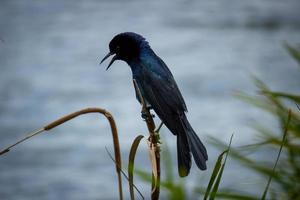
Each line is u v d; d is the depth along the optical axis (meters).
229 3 57.91
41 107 27.91
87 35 49.34
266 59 36.38
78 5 60.59
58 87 31.55
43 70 36.78
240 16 52.19
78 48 44.03
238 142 20.84
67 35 49.25
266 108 3.59
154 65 6.69
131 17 55.50
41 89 31.28
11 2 62.09
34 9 59.12
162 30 49.25
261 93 3.65
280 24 48.00
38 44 46.06
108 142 22.03
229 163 14.09
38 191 17.89
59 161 20.22
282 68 33.62
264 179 3.17
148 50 6.92
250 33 45.41
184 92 29.14
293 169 3.14
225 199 2.95
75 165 19.75
